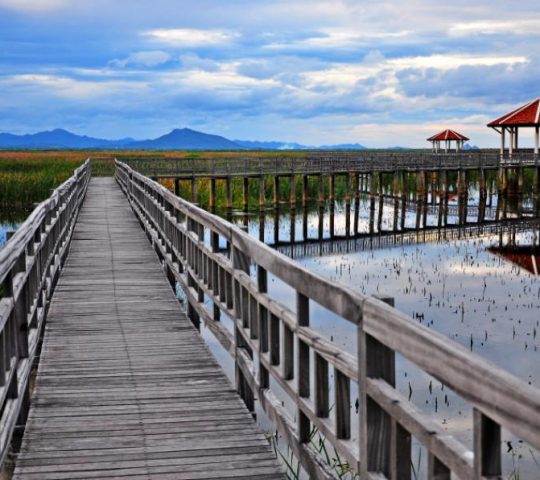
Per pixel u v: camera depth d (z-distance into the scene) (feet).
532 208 146.92
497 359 41.32
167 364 21.95
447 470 7.93
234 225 19.48
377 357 9.57
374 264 78.43
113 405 18.16
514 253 86.69
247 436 16.02
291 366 14.32
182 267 32.45
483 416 6.70
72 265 41.16
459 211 125.29
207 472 14.11
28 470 14.19
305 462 13.10
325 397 12.22
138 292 33.47
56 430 16.40
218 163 127.85
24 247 17.69
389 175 189.26
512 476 23.89
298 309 13.07
